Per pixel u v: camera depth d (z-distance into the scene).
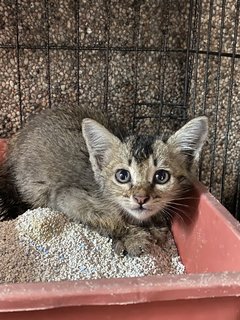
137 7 0.27
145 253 0.20
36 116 0.25
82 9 0.27
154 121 0.29
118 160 0.20
